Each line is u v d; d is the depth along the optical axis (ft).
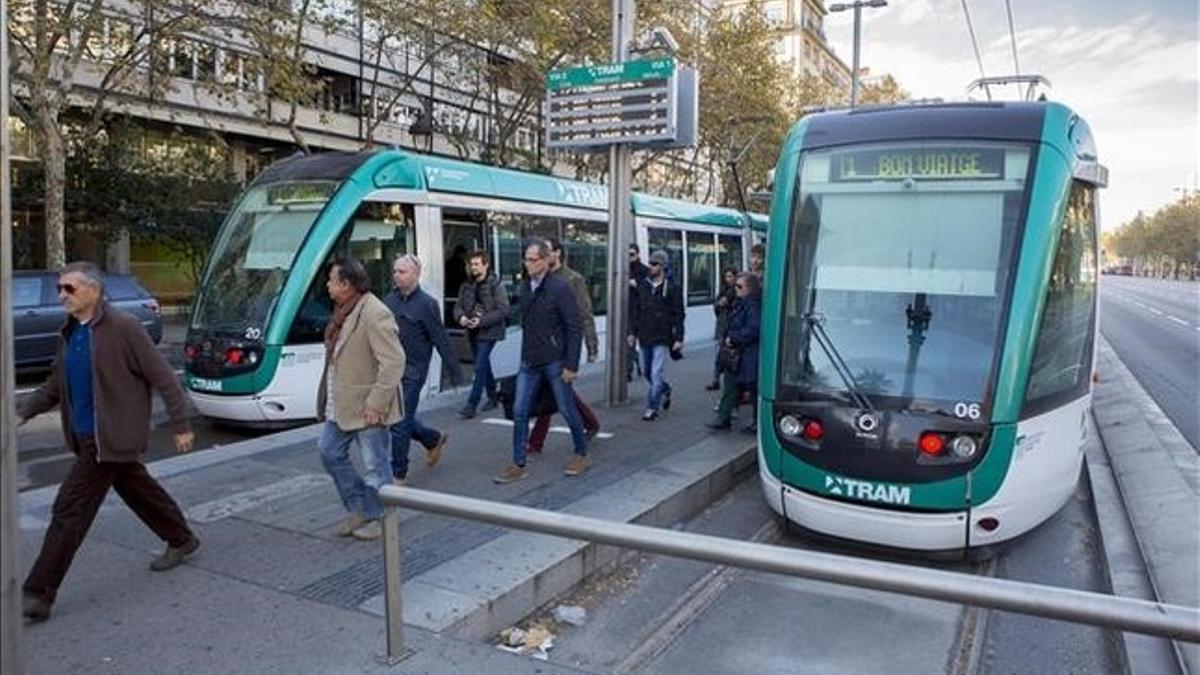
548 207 42.83
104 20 54.49
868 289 19.74
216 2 59.98
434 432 23.34
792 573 9.32
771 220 21.84
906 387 18.52
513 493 21.15
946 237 19.43
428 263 34.73
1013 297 18.52
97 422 13.91
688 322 58.13
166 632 13.25
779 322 20.45
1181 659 13.73
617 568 18.62
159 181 72.23
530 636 14.96
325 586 15.05
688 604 16.93
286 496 20.35
